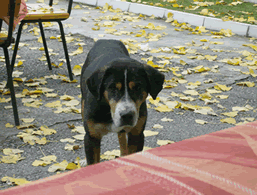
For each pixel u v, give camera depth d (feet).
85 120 7.00
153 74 6.55
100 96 6.37
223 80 14.75
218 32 22.22
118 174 1.79
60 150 9.12
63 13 13.29
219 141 2.27
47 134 9.79
